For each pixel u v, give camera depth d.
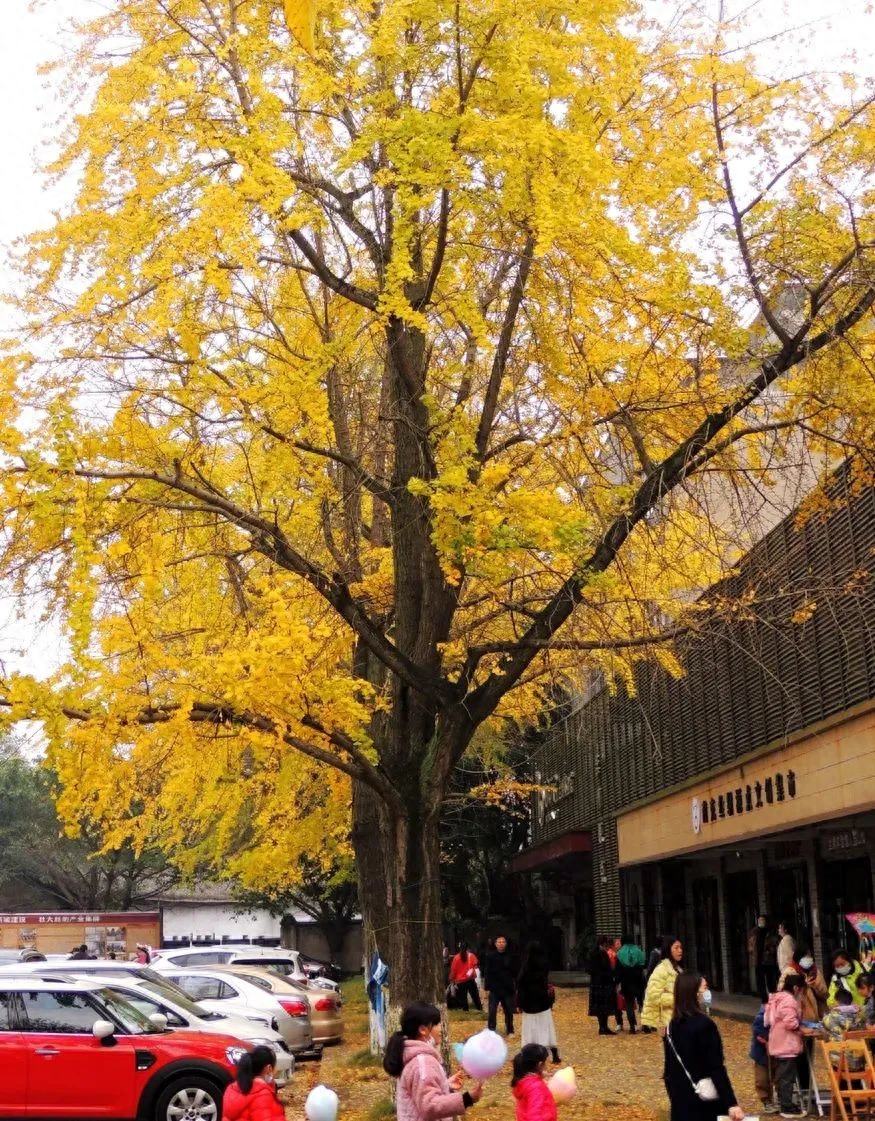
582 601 11.08
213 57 11.42
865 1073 11.24
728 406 10.71
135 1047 11.80
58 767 10.05
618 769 31.44
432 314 11.62
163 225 10.59
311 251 11.62
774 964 18.34
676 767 25.23
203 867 35.81
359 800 16.22
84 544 9.34
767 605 14.40
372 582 13.91
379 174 10.21
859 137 10.29
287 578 13.00
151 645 10.25
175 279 10.66
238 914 49.69
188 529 12.30
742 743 20.73
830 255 10.48
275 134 10.55
